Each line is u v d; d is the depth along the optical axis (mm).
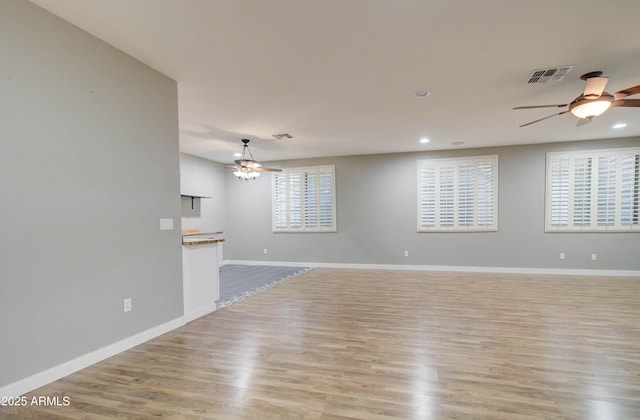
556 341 2904
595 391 2074
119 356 2660
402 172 7086
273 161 7883
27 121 2133
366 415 1846
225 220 8211
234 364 2514
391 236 7164
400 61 2980
